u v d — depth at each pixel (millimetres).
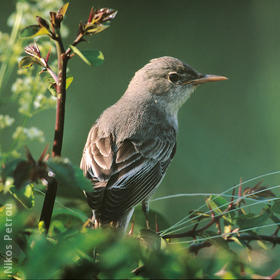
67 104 17094
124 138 9805
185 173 16297
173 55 19875
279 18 20609
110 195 8578
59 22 4887
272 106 19141
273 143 17891
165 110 11625
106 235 3742
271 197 6070
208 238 5539
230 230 5828
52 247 3789
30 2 5023
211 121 18750
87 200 6766
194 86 11945
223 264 4234
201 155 17172
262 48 20297
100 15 4895
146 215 7016
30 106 4926
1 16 15820
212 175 16531
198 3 20734
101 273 3877
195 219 6031
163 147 10617
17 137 4637
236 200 6039
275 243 5680
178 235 5988
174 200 15156
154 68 11750
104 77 18375
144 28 19906
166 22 20203
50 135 14641
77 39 4973
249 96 19469
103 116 10289
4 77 4848
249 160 17234
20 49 4887
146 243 5160
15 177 4141
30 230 4348
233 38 20547
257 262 5551
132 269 4285
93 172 9000
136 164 9641
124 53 19219
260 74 19844
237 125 18547
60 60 5027
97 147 9445
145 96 11477
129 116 10375
